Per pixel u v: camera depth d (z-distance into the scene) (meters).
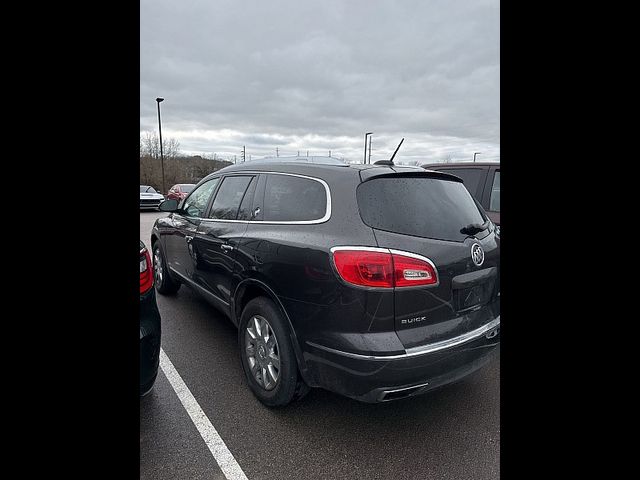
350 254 1.99
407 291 1.98
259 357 2.51
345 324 1.98
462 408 2.51
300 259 2.18
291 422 2.34
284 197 2.56
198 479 1.90
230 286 2.88
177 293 4.87
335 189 2.26
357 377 1.97
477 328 2.24
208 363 3.05
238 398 2.58
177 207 4.18
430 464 2.02
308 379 2.21
